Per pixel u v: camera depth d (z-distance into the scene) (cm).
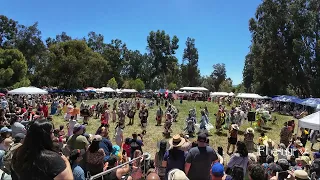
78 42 5862
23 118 1535
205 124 1692
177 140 509
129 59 9312
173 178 351
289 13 4316
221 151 854
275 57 4375
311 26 4206
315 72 4381
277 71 4406
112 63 8469
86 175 529
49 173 211
